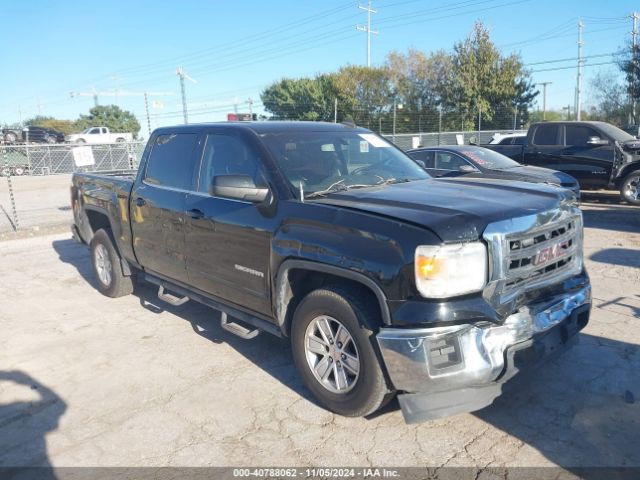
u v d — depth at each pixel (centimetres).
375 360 332
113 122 7112
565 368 425
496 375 318
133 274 654
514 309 329
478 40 4784
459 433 348
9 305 660
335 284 361
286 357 477
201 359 480
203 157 482
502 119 4931
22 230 1177
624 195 1266
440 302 307
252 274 413
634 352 449
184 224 481
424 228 312
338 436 351
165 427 372
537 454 323
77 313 620
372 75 5184
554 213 354
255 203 407
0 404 412
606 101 4778
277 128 460
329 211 359
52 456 343
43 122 7725
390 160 485
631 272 684
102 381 445
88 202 665
